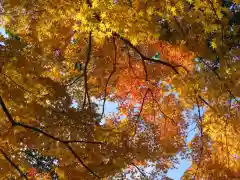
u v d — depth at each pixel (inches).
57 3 150.9
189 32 166.7
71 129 172.7
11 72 156.9
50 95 171.3
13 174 171.6
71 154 171.5
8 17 161.3
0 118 162.2
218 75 161.9
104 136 172.9
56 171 173.9
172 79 180.9
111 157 175.0
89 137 173.0
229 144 198.5
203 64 167.8
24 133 166.9
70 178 173.2
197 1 140.8
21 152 172.4
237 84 160.1
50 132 170.4
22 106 164.7
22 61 157.3
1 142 167.0
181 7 144.8
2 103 143.2
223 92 165.2
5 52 154.1
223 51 156.2
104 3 136.3
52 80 175.9
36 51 165.2
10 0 154.3
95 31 144.6
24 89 157.9
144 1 145.4
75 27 150.6
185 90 178.2
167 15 149.3
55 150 170.9
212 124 192.9
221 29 152.3
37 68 162.2
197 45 169.0
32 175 181.5
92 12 138.9
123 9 140.3
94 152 172.9
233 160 199.8
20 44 155.9
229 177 199.5
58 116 172.2
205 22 145.8
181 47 173.8
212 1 141.3
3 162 166.9
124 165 176.2
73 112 174.9
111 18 139.9
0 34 156.3
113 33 174.7
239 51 156.3
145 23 144.6
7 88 159.0
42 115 169.8
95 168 173.0
